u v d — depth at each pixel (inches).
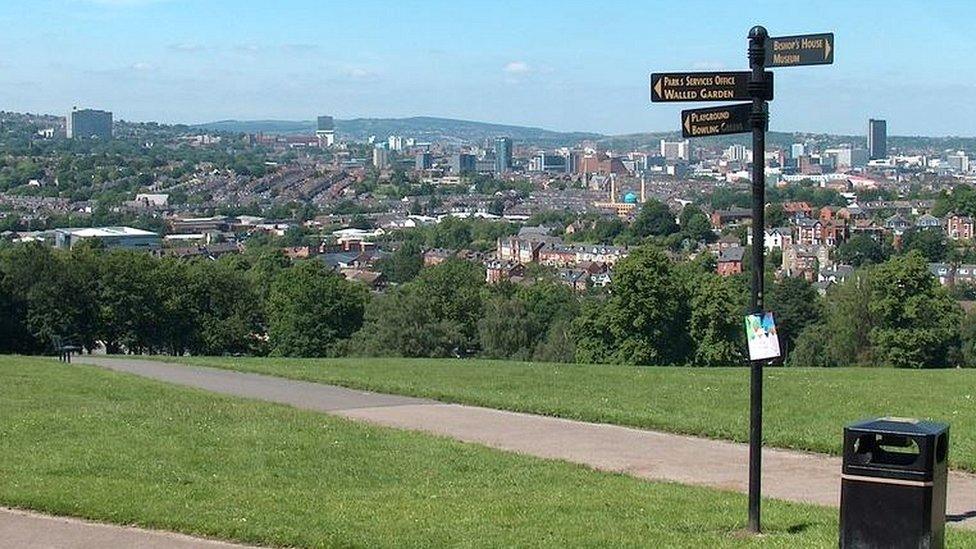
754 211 498.6
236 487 584.7
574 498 577.9
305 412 908.6
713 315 2546.8
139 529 500.7
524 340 3181.6
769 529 513.3
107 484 578.9
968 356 2576.3
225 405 932.0
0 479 586.6
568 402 978.1
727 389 1089.4
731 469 698.8
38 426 774.5
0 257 2979.8
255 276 4333.2
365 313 3309.5
